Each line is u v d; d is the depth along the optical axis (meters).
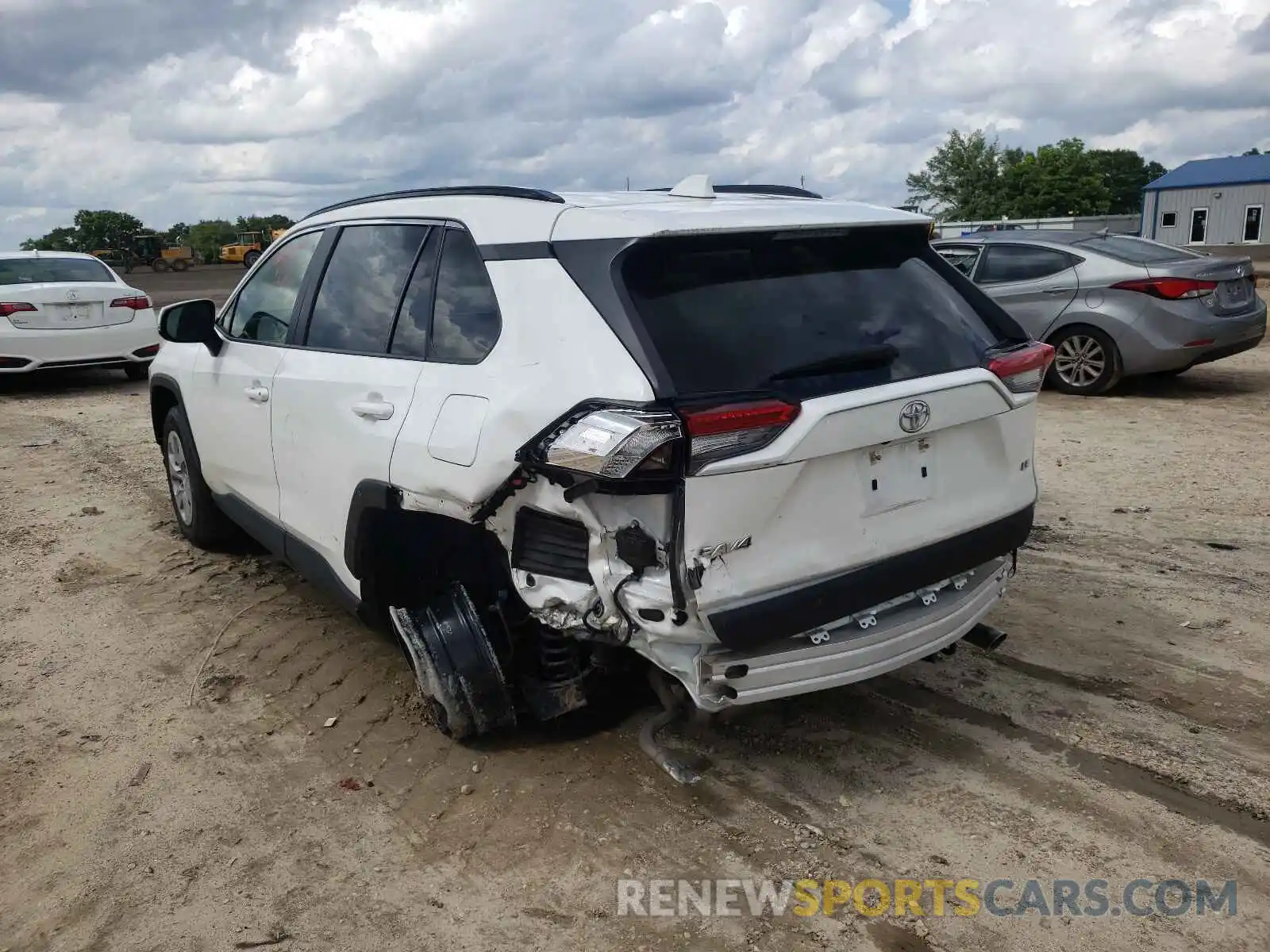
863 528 3.12
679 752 3.67
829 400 2.96
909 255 3.59
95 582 5.54
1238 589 5.02
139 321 12.53
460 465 3.24
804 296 3.21
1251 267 9.78
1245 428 8.36
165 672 4.43
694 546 2.84
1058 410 9.29
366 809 3.40
